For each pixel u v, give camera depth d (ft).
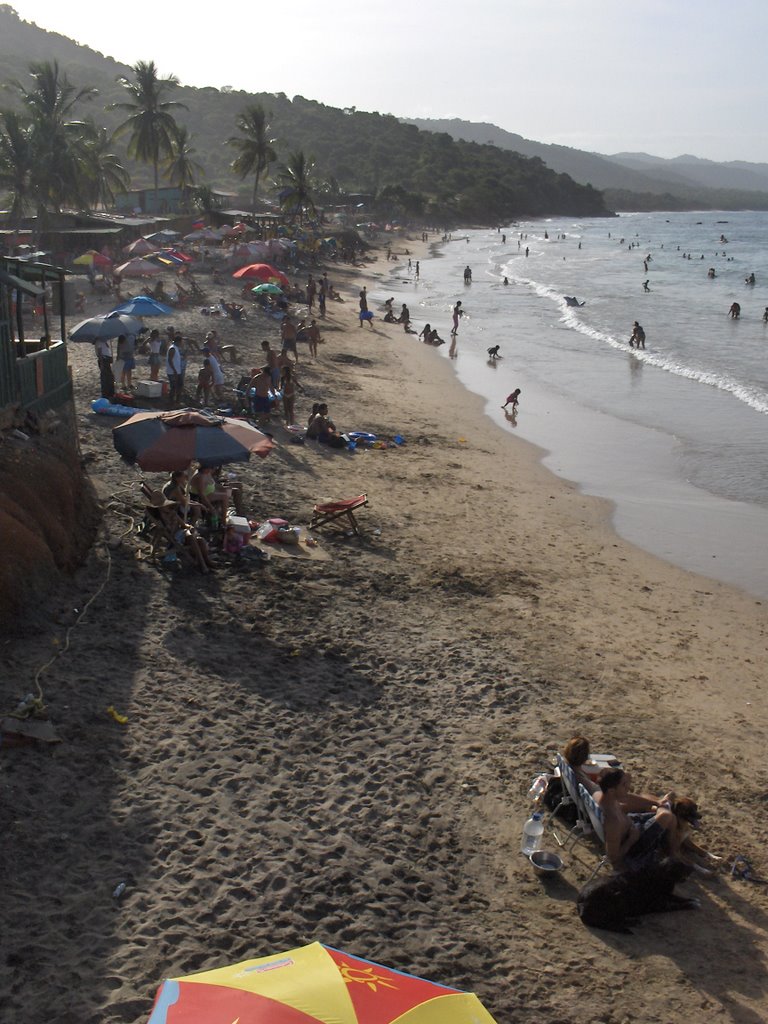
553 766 29.17
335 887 22.56
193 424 39.19
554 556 50.19
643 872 23.15
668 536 55.11
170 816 24.23
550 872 23.99
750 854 25.82
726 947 22.16
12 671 29.55
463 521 54.24
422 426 78.07
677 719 33.37
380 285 214.90
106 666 31.07
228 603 37.68
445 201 607.78
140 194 271.90
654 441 77.00
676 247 417.90
